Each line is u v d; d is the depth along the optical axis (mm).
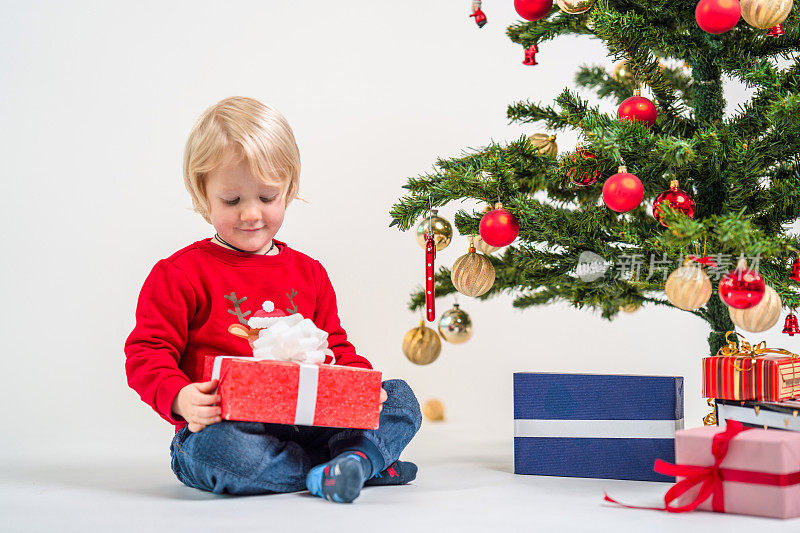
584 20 1633
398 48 2752
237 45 2686
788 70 1470
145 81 2633
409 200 1581
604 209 1548
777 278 1426
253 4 2697
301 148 2699
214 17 2676
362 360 1489
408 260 2715
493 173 1492
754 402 1336
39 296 2564
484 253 1692
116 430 2156
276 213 1398
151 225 2619
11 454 1770
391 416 1329
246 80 2684
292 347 1246
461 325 1839
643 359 2789
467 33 2766
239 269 1407
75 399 2551
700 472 1148
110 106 2613
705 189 1511
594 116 1432
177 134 2641
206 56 2668
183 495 1284
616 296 1675
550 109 1706
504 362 2758
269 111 1415
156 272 1376
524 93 2770
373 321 2697
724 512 1142
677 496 1152
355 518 1103
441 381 2729
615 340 2791
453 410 2533
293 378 1197
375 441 1285
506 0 2773
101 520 1092
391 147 2730
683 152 1262
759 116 1434
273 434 1303
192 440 1235
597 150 1365
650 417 1402
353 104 2729
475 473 1511
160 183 2629
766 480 1109
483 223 1443
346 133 2721
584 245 1502
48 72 2588
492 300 2758
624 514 1136
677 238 1198
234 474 1224
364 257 2703
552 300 1885
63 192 2586
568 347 2781
